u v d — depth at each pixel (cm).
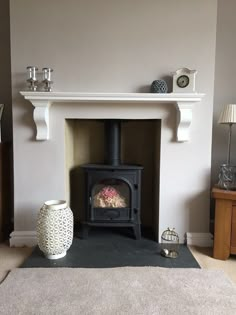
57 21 271
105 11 271
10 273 223
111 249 271
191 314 174
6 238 304
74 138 332
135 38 273
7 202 308
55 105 278
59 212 247
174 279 215
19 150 281
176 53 274
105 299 189
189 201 285
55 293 195
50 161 283
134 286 204
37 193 285
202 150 281
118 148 305
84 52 274
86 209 293
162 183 283
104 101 270
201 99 274
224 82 310
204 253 269
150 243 286
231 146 315
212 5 270
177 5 271
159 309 179
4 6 307
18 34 272
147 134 331
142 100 263
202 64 274
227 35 306
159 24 272
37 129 275
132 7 271
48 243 244
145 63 275
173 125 278
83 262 243
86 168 288
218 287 205
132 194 288
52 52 274
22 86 276
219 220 255
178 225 287
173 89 271
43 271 226
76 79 276
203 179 283
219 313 176
